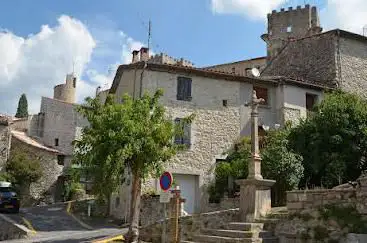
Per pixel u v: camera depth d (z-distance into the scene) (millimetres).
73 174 16047
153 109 16422
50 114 46438
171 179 12578
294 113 28562
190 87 27062
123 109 15250
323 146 22188
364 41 31797
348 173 21562
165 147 15984
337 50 30562
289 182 20344
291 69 33750
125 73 27156
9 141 36406
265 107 28438
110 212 27891
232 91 28016
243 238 12500
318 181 21938
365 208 11211
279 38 50875
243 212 13914
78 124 44000
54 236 19875
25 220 24141
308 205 12531
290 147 22547
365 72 31359
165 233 14977
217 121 27219
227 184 25062
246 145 25797
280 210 13992
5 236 21375
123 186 25828
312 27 47438
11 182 34875
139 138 14961
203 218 14852
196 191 25953
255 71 28203
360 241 10523
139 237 16797
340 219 11586
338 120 22141
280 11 51719
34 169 36625
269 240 12672
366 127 22062
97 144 14922
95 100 15961
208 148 26625
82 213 28172
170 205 15625
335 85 29688
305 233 12180
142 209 23406
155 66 26219
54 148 43125
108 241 16500
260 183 13859
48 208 30281
